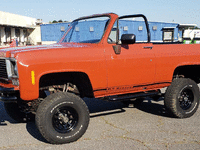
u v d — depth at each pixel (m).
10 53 3.44
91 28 4.39
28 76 3.35
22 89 3.36
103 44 4.05
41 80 3.75
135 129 4.30
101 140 3.83
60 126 3.69
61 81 3.92
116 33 4.23
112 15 4.23
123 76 4.18
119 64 4.10
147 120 4.80
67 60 3.61
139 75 4.35
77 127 3.73
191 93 4.98
